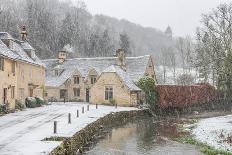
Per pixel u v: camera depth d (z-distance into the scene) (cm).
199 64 7294
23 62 5528
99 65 8169
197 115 6100
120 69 6944
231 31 6462
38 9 13238
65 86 8044
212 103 7375
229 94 7075
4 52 4531
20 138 2503
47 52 11856
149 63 7956
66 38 13012
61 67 8431
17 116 4125
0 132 2800
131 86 6519
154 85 6247
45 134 2688
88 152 2786
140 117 5612
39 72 6600
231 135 3419
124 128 4262
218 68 6494
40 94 6675
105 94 6619
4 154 1975
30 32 11725
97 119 3903
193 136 3619
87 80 7831
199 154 2766
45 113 4550
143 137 3588
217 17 6794
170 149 2964
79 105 6350
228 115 5800
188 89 6731
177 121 5097
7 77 4666
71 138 2545
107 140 3375
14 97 4994
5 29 10794
